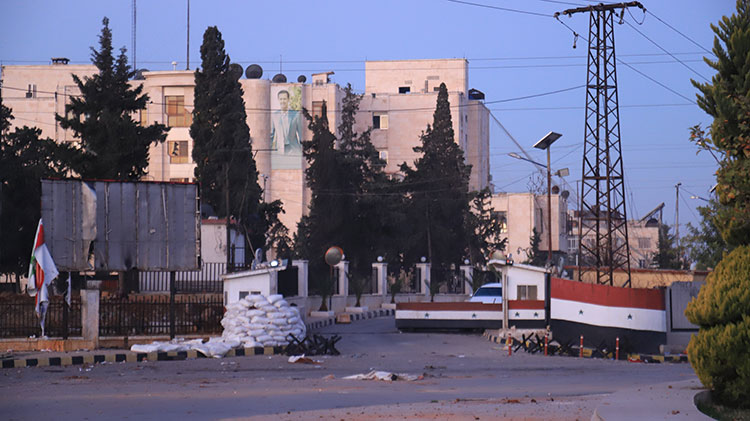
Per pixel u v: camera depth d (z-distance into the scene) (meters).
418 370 22.34
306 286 39.50
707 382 15.18
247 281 31.30
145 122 93.12
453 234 71.25
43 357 23.84
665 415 12.34
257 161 97.94
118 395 16.36
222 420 12.85
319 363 24.17
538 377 20.61
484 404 14.38
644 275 49.91
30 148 51.38
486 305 35.41
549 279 34.47
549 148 53.06
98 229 31.17
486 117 121.56
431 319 35.78
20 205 46.88
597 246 49.47
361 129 107.38
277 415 13.28
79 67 103.75
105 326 28.14
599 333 30.91
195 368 22.84
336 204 64.25
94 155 43.28
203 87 59.75
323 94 100.25
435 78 115.31
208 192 57.78
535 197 106.75
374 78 116.06
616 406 13.31
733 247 16.19
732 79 16.05
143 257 31.56
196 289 41.53
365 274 66.00
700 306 15.17
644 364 25.44
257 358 25.61
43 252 26.94
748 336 14.51
